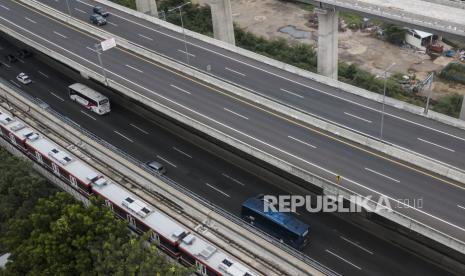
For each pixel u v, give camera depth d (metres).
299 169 52.12
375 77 87.44
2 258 50.97
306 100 66.31
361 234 53.53
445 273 48.56
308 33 105.94
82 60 76.44
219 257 46.50
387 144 56.78
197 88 68.62
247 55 77.81
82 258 43.91
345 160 54.19
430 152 55.25
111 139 70.94
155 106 64.81
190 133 70.31
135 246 42.88
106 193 54.88
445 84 85.25
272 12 116.75
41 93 83.12
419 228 44.56
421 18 66.06
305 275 46.97
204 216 54.47
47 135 69.38
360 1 72.69
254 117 62.09
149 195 58.12
